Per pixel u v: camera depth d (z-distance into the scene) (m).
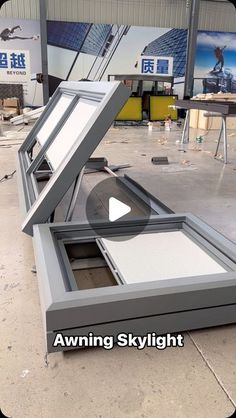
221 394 0.91
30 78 8.66
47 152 2.01
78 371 0.97
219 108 3.41
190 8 8.59
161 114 8.36
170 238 1.54
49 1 8.44
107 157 4.13
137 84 8.49
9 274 1.47
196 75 9.55
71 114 1.92
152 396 0.90
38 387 0.92
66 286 1.09
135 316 1.04
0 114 7.64
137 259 1.34
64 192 1.42
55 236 1.47
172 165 3.78
